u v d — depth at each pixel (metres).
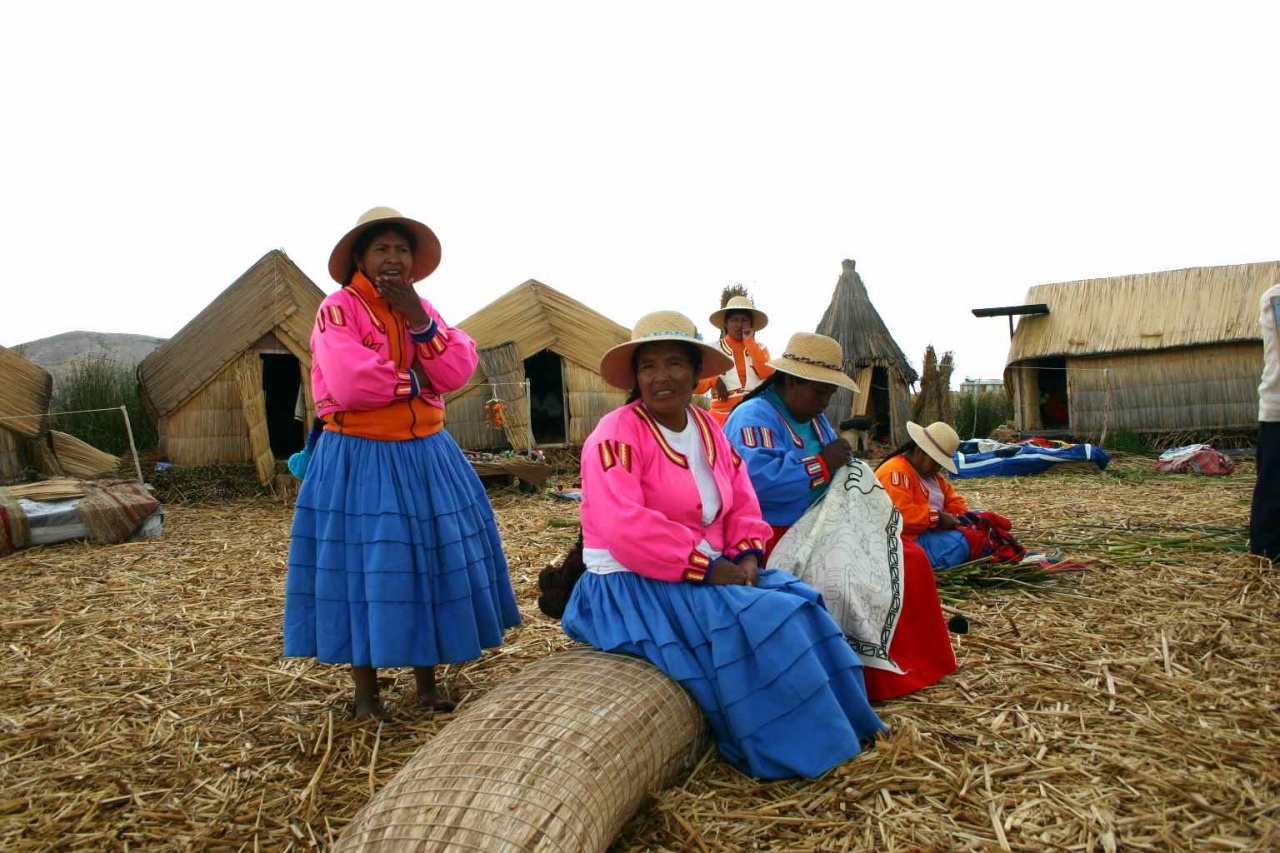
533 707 2.52
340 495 3.23
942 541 5.09
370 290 3.35
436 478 3.33
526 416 13.02
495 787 2.16
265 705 3.51
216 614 4.91
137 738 3.22
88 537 7.70
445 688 3.65
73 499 7.89
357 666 3.34
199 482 10.95
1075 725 3.07
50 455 9.89
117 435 13.26
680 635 2.92
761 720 2.78
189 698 3.61
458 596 3.29
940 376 16.41
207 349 11.24
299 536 3.28
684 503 3.08
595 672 2.76
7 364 9.43
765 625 2.82
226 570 6.23
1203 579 4.95
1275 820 2.44
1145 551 5.72
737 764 2.87
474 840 2.01
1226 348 15.01
